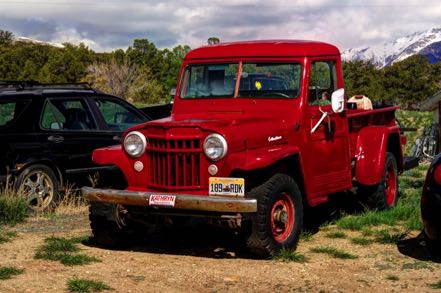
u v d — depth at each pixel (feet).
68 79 245.86
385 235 25.38
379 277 20.53
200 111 26.12
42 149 30.94
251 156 22.04
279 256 22.65
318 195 25.53
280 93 25.14
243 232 22.27
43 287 18.97
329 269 21.52
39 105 31.48
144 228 25.52
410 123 136.15
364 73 309.22
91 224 24.47
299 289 19.27
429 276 20.58
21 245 24.52
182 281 20.08
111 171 24.68
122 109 35.04
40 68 269.44
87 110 33.27
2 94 31.04
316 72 25.77
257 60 25.77
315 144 25.36
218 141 21.76
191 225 28.63
